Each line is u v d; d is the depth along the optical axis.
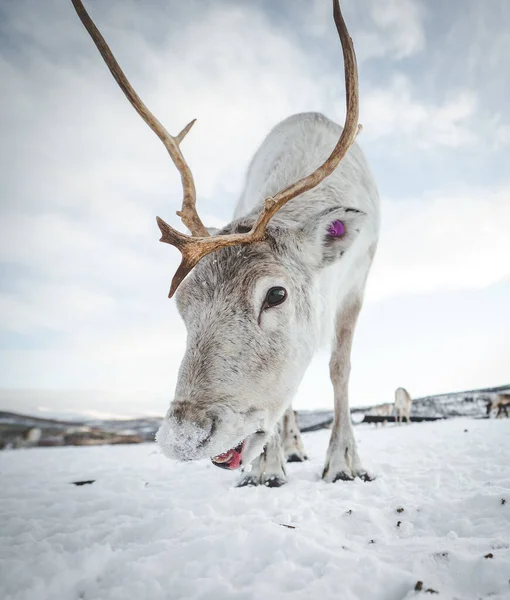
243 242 0.69
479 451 1.08
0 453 2.02
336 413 0.95
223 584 0.42
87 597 0.43
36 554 0.54
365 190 1.03
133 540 0.59
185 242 0.65
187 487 0.91
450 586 0.41
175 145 0.75
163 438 0.58
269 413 0.68
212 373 0.62
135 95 0.74
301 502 0.71
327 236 0.77
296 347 0.71
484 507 0.60
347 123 0.72
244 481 0.89
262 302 0.67
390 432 2.04
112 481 1.04
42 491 0.95
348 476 0.88
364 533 0.56
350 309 1.01
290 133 1.10
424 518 0.59
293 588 0.42
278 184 0.94
